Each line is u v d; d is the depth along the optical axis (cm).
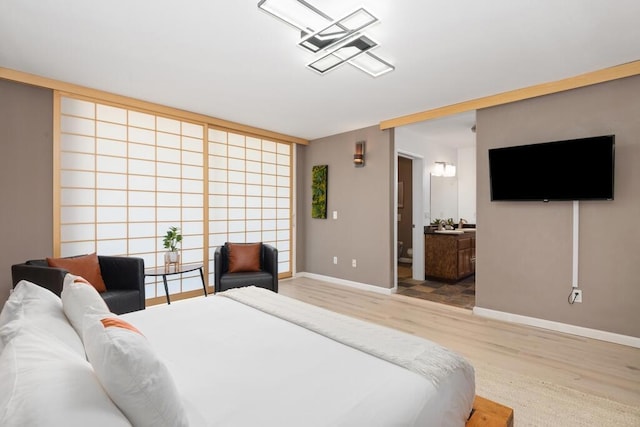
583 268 288
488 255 343
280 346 137
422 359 124
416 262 533
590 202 285
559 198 293
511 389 202
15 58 262
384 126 432
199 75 292
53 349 88
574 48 241
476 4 190
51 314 116
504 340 278
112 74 291
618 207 272
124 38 231
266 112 398
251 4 192
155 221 381
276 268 379
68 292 125
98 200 341
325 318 169
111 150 349
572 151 285
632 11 196
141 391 74
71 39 232
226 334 150
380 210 446
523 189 314
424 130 514
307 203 551
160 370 80
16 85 291
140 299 287
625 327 269
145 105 362
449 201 639
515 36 225
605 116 277
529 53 249
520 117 322
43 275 238
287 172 534
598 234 281
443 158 615
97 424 63
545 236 308
